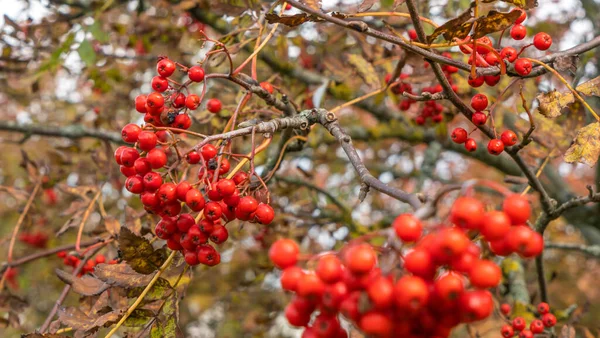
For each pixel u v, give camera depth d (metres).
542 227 2.72
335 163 6.30
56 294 6.80
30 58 4.19
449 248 1.15
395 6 2.08
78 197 3.31
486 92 3.36
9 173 5.92
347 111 5.74
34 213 3.68
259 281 4.35
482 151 4.96
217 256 1.89
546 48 2.01
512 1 1.93
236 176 2.02
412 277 1.15
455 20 1.72
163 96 2.09
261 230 4.07
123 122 5.35
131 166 1.88
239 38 2.98
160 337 2.00
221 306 7.17
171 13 4.20
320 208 4.39
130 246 1.91
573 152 1.95
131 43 4.46
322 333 1.26
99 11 3.67
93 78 4.22
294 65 4.39
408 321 1.20
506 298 3.50
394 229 1.22
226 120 3.12
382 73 3.67
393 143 6.78
